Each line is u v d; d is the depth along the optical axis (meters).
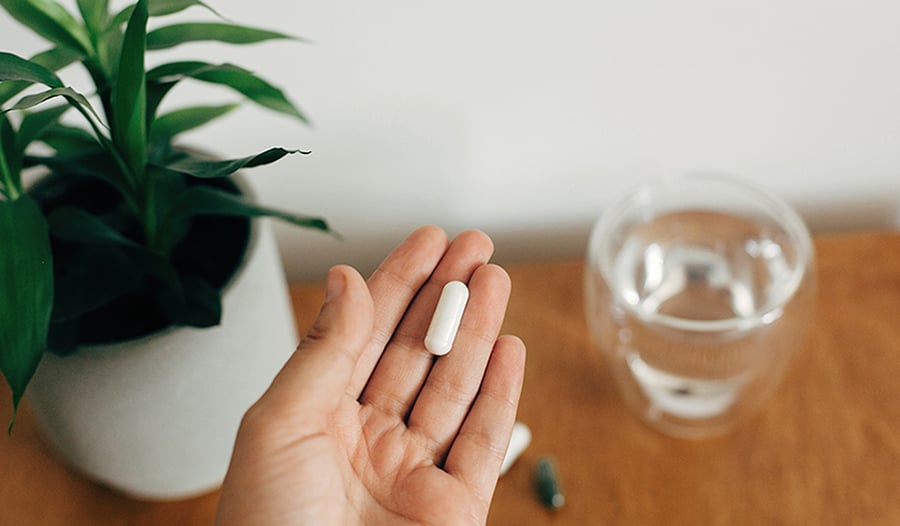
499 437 0.40
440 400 0.40
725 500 0.46
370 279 0.41
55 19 0.37
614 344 0.47
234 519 0.36
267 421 0.35
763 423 0.49
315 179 0.52
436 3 0.45
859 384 0.49
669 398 0.48
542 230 0.56
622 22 0.46
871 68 0.49
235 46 0.46
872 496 0.46
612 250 0.49
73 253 0.40
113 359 0.38
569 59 0.48
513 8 0.46
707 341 0.45
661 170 0.53
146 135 0.38
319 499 0.36
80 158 0.39
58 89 0.33
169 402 0.40
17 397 0.33
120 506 0.46
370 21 0.46
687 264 0.51
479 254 0.41
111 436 0.41
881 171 0.54
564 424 0.49
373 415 0.40
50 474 0.47
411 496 0.38
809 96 0.50
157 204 0.40
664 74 0.49
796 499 0.46
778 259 0.49
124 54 0.34
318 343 0.36
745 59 0.48
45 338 0.34
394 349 0.41
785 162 0.53
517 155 0.52
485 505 0.39
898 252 0.54
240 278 0.39
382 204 0.53
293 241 0.55
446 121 0.50
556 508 0.46
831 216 0.56
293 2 0.45
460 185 0.53
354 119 0.49
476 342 0.40
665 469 0.47
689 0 0.46
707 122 0.51
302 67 0.47
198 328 0.37
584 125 0.50
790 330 0.45
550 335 0.52
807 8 0.47
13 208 0.35
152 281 0.39
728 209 0.49
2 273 0.34
